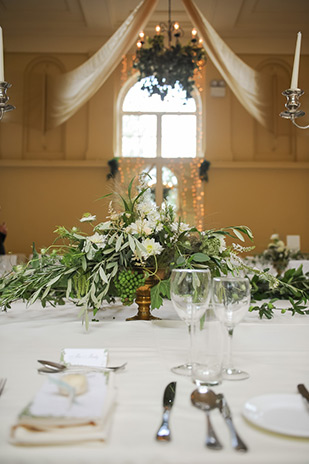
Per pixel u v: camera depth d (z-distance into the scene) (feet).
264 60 31.27
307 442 1.80
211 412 2.10
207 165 30.81
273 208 31.40
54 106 28.96
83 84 25.98
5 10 28.60
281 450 1.74
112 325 4.20
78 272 4.31
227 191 31.53
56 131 31.35
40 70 30.86
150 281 4.55
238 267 4.83
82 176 31.17
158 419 2.03
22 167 31.19
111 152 31.19
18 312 5.20
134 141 32.40
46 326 4.15
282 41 30.91
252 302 5.64
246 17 29.25
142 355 3.14
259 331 3.95
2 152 31.09
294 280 5.73
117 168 30.48
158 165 31.96
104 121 31.37
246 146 31.42
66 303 5.96
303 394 2.23
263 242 31.22
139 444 1.78
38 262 4.74
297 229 31.32
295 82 6.19
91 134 31.24
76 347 3.38
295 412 2.00
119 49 22.57
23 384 2.50
